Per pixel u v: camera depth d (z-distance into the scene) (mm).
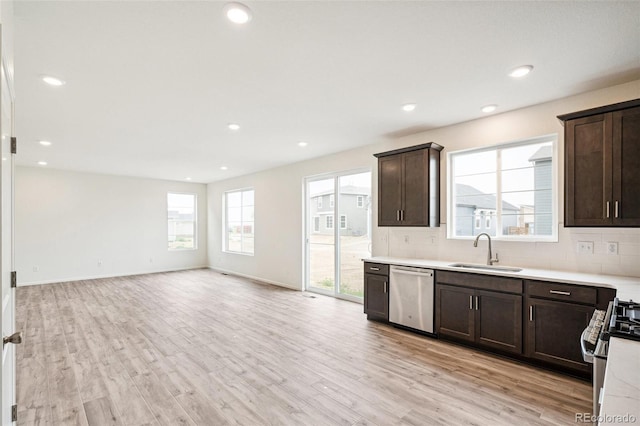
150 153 5352
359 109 3402
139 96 3004
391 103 3236
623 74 2615
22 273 6445
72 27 1950
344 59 2379
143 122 3748
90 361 3023
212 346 3383
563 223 2926
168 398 2398
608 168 2586
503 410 2225
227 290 6125
